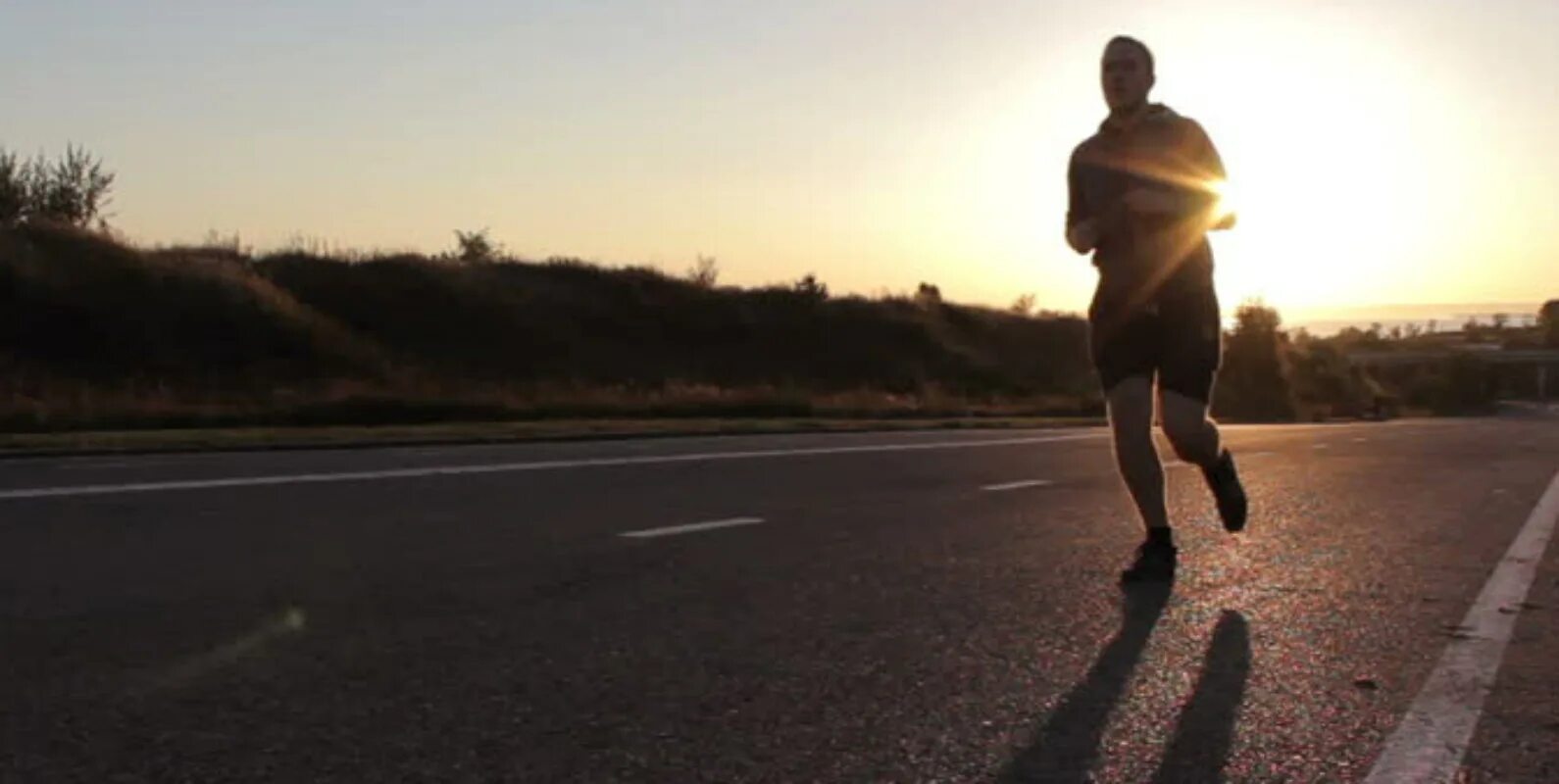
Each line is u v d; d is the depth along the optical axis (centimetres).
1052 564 701
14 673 451
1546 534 852
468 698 430
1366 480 1259
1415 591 635
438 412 2930
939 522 872
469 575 648
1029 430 2433
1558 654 506
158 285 3794
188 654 481
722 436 1970
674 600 595
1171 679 462
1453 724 411
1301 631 541
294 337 3878
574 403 3331
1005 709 425
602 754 376
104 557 683
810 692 443
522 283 5456
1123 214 626
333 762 365
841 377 5797
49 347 3403
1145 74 627
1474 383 14525
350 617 547
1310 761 374
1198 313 631
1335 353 9912
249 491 984
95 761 363
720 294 6141
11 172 4456
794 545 762
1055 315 7944
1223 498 680
